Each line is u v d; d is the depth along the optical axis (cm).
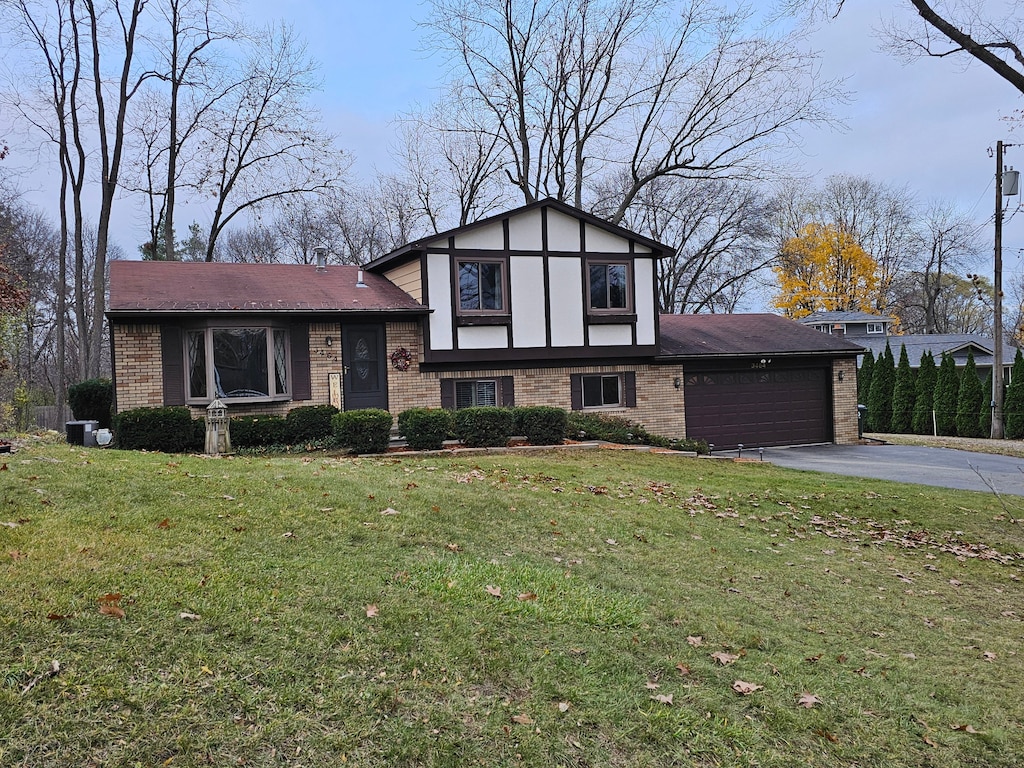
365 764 313
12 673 331
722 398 1953
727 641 505
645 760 346
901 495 1184
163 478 742
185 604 425
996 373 2423
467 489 865
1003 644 579
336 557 553
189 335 1405
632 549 711
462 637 436
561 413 1427
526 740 347
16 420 2509
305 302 1516
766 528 886
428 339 1599
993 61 1122
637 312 1802
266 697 347
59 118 2241
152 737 307
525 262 1689
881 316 4103
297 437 1330
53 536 512
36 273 3281
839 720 413
